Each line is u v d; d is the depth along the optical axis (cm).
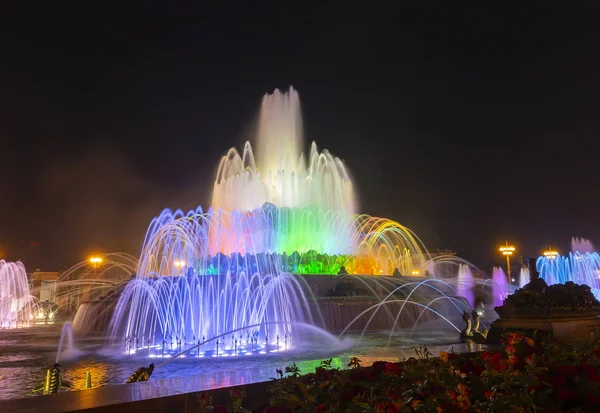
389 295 2027
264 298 1861
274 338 1552
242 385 383
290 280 1972
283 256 2262
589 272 4625
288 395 347
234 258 2184
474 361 361
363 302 1898
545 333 691
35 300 3706
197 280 1872
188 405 352
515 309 755
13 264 3734
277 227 2644
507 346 397
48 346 1459
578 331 694
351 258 2459
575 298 740
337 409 318
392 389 321
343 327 1811
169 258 2673
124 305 1922
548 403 309
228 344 1440
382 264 3262
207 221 2689
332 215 2881
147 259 2700
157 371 960
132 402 327
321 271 2308
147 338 1680
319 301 1859
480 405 299
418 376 341
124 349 1364
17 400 327
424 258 4384
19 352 1317
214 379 411
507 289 4238
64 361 1138
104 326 1920
